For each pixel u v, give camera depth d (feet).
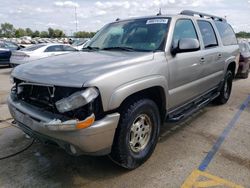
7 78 33.40
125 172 10.15
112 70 8.75
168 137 13.46
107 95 8.34
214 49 15.72
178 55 11.76
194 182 9.52
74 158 11.21
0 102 20.49
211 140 13.15
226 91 19.85
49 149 12.02
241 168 10.46
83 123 7.90
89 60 10.07
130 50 11.53
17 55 35.37
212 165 10.67
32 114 8.89
